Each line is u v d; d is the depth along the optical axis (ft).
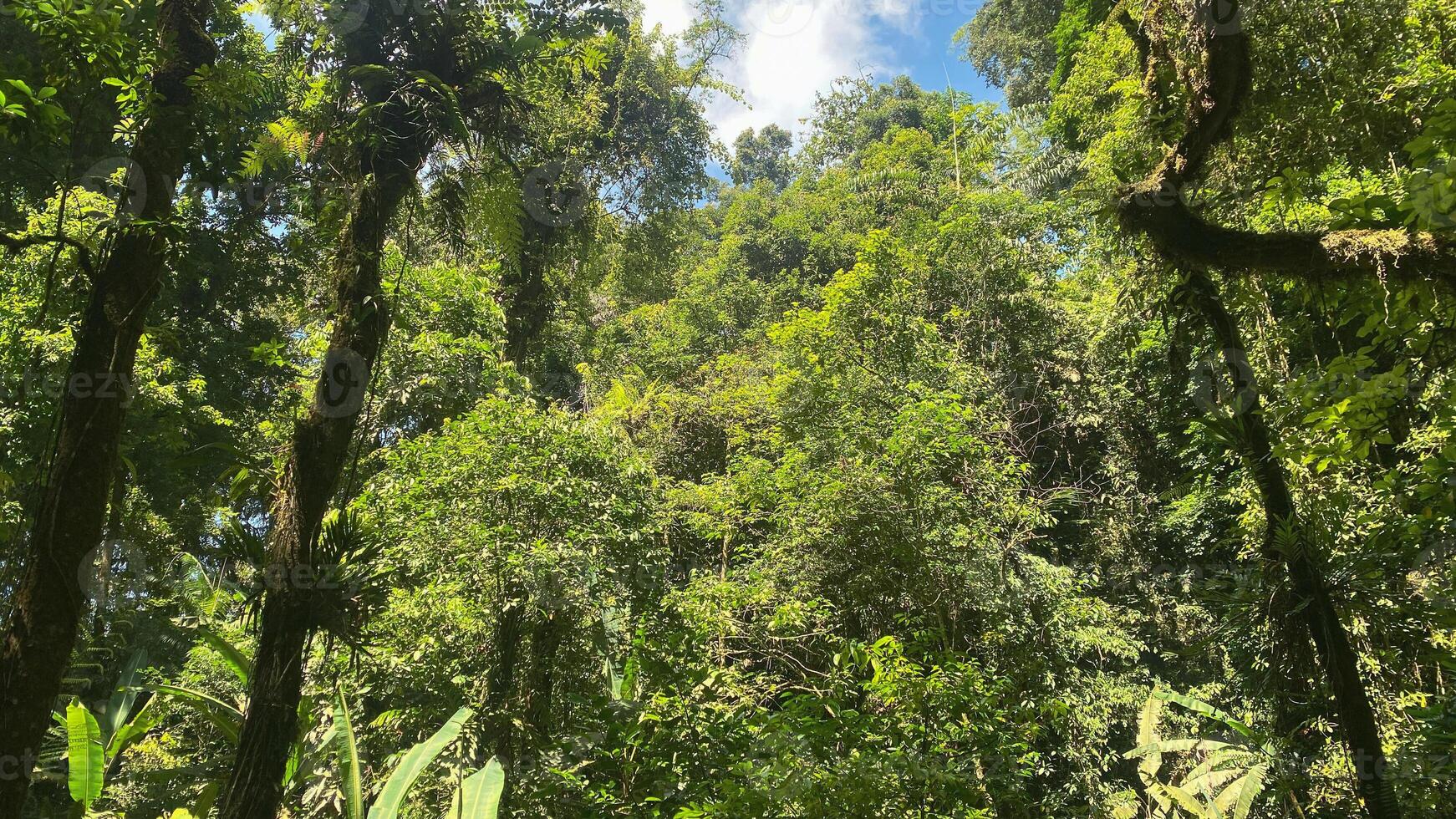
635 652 19.43
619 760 15.81
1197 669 34.81
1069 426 46.50
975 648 29.63
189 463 10.96
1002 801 16.19
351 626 11.05
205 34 10.11
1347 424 11.41
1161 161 12.32
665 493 33.88
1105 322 39.34
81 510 8.48
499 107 12.76
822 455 33.40
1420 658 12.90
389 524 22.06
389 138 11.43
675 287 71.72
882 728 15.99
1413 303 10.62
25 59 9.73
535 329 42.70
